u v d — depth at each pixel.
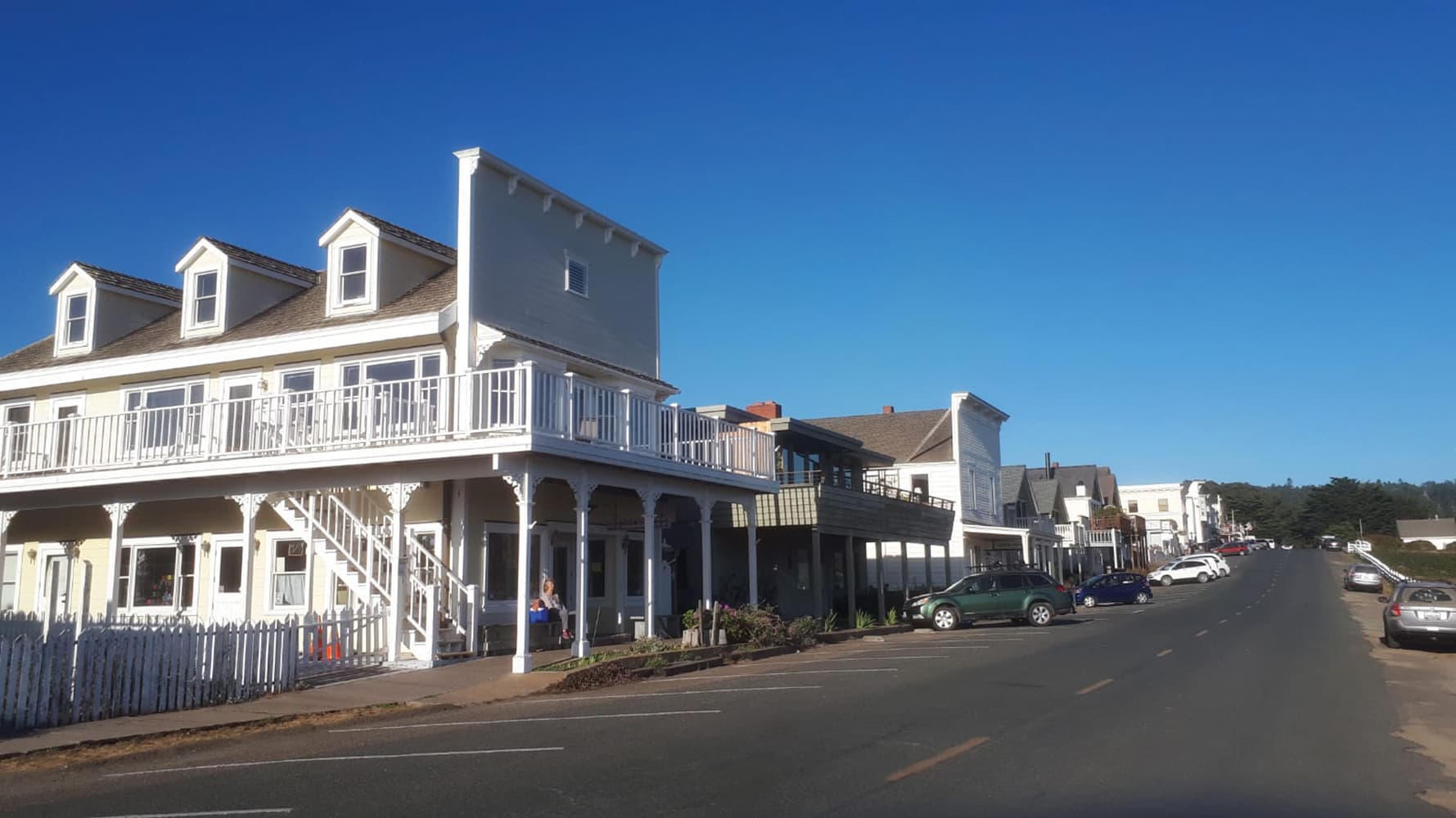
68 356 26.62
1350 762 10.56
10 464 23.55
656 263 28.80
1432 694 16.23
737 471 25.06
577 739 11.66
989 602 33.25
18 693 12.77
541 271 23.86
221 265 24.89
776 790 8.96
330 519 21.48
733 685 17.08
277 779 9.77
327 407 20.56
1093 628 31.45
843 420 57.88
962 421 52.12
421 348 22.00
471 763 10.30
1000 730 12.14
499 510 22.12
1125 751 10.92
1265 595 51.91
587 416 20.22
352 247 23.38
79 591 25.36
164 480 21.50
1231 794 9.00
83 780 10.14
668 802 8.55
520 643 17.94
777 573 35.41
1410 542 112.44
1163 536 114.50
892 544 48.41
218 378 24.30
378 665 18.66
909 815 8.14
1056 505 74.88
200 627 15.01
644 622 23.88
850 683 17.06
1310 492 161.62
